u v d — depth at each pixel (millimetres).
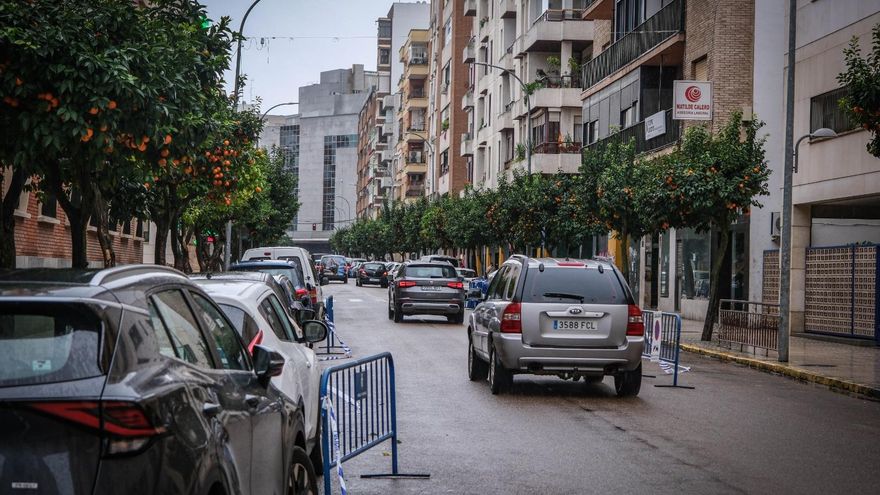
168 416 3486
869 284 23891
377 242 102938
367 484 8164
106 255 18469
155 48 14172
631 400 13781
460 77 79125
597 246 46625
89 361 3363
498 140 62250
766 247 30500
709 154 23500
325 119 198250
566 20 50062
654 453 9641
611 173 29547
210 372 4363
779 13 31734
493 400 13469
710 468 8922
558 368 13625
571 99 49094
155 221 25281
